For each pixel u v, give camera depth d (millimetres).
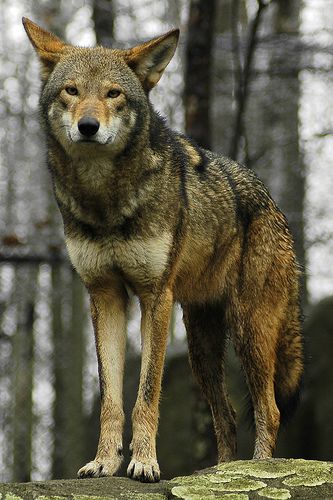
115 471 10617
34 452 38188
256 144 32531
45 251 23891
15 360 37469
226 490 9297
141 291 11516
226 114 34281
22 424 34531
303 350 13852
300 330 13781
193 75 19656
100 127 10758
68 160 11266
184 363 23438
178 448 22859
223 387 13828
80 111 10844
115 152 11102
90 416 25828
